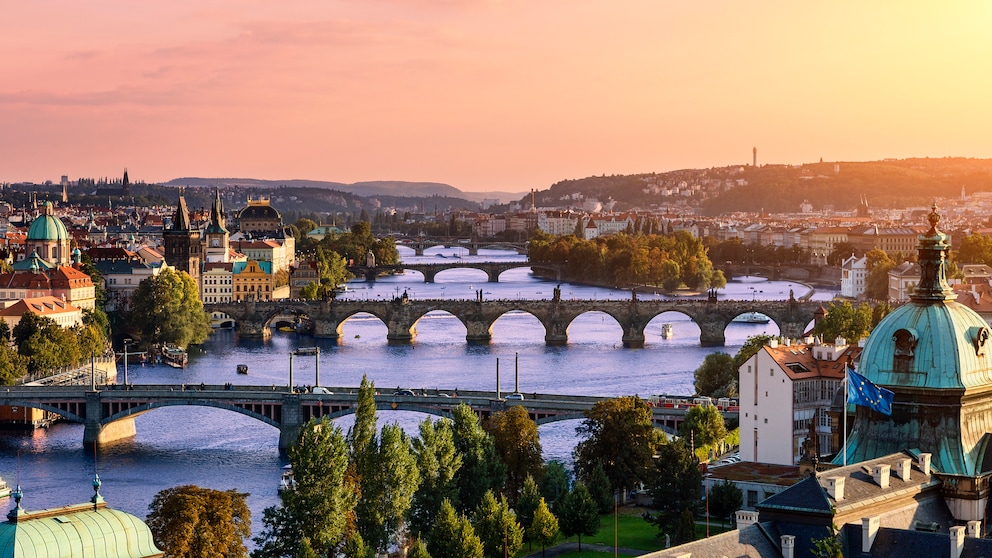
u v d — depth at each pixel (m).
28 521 183.38
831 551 173.75
